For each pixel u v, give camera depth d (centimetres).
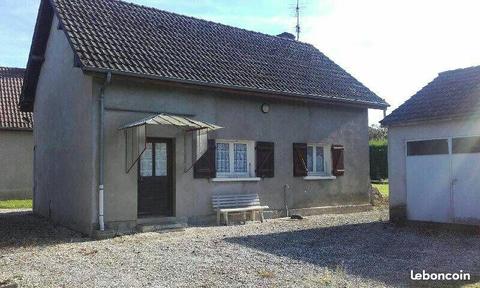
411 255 923
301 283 718
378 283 719
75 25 1284
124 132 1221
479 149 1171
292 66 1747
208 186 1379
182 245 1026
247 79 1464
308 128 1627
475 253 934
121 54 1255
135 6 1591
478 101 1189
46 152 1599
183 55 1433
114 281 730
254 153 1491
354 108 1772
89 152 1188
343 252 955
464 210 1195
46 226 1372
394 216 1360
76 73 1302
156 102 1281
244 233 1202
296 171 1573
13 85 2559
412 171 1318
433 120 1237
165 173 1313
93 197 1171
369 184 1806
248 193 1462
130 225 1220
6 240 1135
